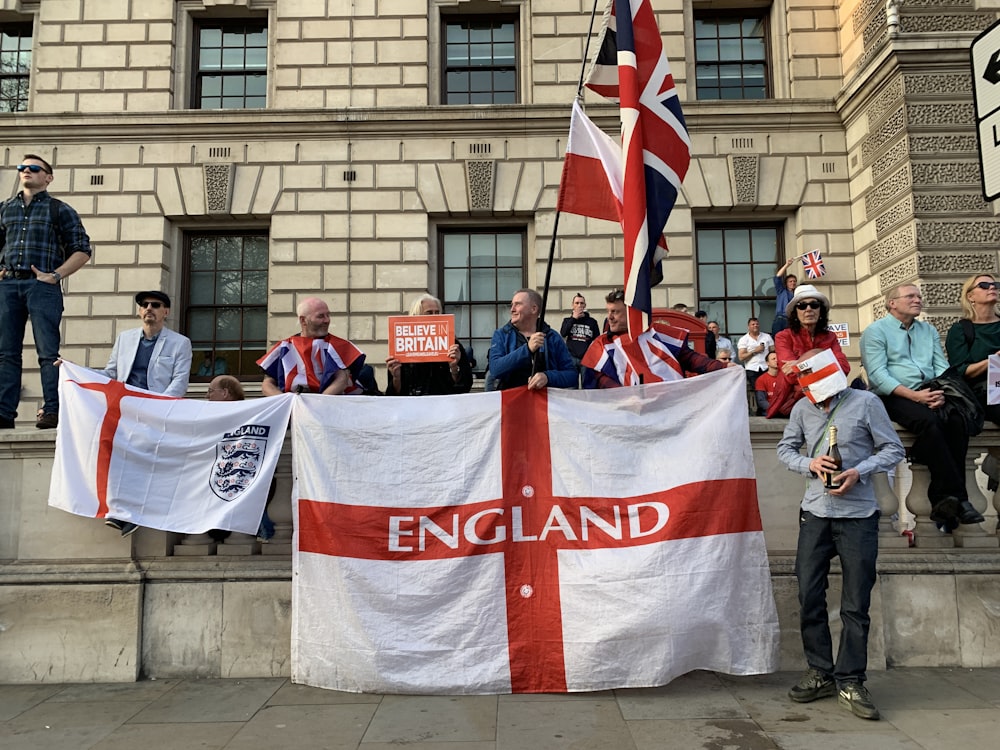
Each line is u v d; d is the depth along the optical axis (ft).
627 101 18.07
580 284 44.42
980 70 11.08
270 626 17.01
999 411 17.63
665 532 15.55
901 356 18.26
